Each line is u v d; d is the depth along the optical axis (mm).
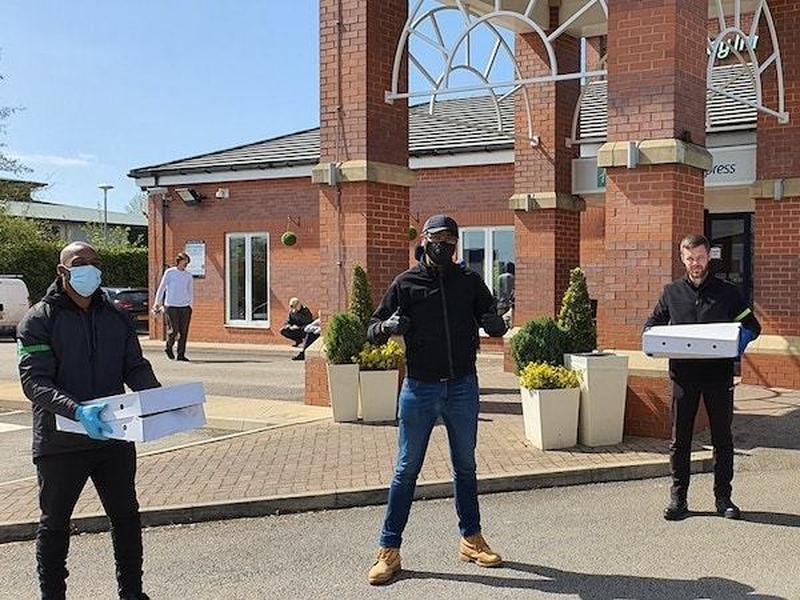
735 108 14953
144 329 28625
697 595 4930
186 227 22703
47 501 4461
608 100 8953
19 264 31266
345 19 10625
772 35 11633
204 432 9969
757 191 12414
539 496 7086
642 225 8734
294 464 7828
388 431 9344
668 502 6859
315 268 20953
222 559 5711
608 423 8375
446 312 5199
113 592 5191
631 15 8773
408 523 6371
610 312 8930
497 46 12922
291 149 22406
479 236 18891
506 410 10477
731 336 5777
